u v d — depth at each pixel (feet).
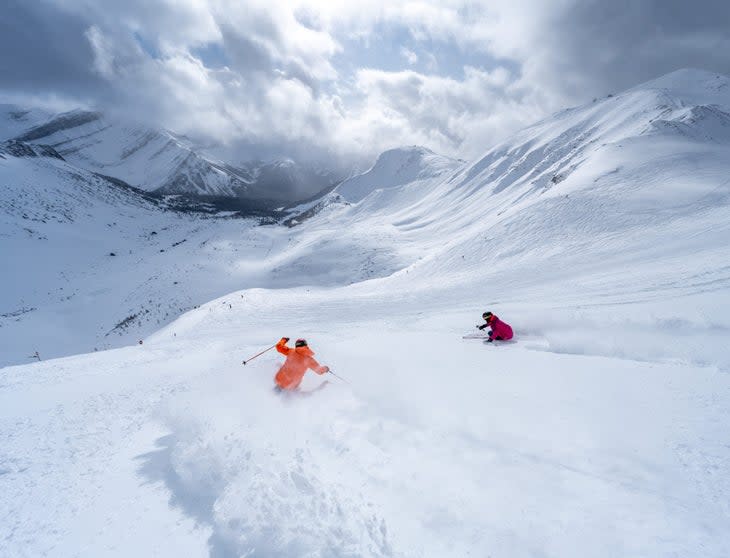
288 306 146.92
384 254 336.90
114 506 10.87
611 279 70.13
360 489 9.43
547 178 387.34
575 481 9.21
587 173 171.22
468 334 36.99
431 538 7.68
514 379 18.33
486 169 618.85
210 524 9.42
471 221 434.71
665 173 150.10
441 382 18.40
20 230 513.45
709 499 8.17
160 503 10.73
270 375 23.99
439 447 11.30
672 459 9.96
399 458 10.78
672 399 14.21
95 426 18.83
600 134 400.06
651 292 50.70
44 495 12.06
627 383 16.56
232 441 12.51
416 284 144.46
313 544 7.78
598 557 6.77
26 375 45.09
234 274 340.59
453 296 99.76
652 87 497.46
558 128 572.51
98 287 334.65
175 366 41.19
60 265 444.14
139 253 495.00
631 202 131.85
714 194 122.21
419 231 460.55
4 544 9.68
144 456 14.15
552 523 7.75
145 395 24.91
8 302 339.36
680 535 7.15
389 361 24.98
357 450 11.30
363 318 82.94
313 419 14.23
